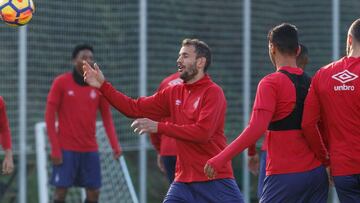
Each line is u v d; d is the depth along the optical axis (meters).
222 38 41.91
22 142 37.78
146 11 39.50
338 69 21.14
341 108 21.09
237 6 42.09
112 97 23.77
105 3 39.88
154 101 24.17
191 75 23.58
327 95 21.12
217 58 41.78
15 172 39.38
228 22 42.00
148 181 43.09
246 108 41.12
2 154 38.66
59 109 34.78
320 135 21.50
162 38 40.94
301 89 21.41
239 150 20.77
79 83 34.69
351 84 20.94
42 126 37.16
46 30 38.94
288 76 21.42
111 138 35.38
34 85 38.66
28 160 41.50
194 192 23.77
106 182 40.41
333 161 21.30
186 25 41.56
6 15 25.00
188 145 23.62
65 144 34.59
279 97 21.27
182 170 23.95
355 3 43.00
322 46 42.78
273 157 21.55
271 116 21.02
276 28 21.97
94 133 35.06
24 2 25.11
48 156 39.28
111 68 39.72
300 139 21.41
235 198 23.73
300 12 42.94
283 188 21.41
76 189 42.06
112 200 40.38
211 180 23.59
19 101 37.94
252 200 41.88
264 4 42.44
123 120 40.12
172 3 41.28
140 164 39.44
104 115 35.34
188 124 23.48
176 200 23.88
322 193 21.67
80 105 34.62
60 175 34.47
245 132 20.81
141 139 39.62
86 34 39.62
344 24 42.84
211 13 41.91
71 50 39.41
